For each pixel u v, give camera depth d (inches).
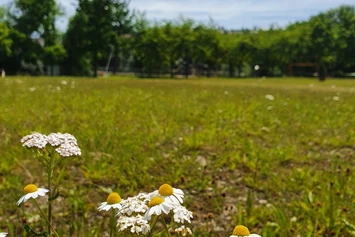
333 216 33.6
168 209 16.9
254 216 35.2
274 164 53.4
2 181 43.0
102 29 598.2
